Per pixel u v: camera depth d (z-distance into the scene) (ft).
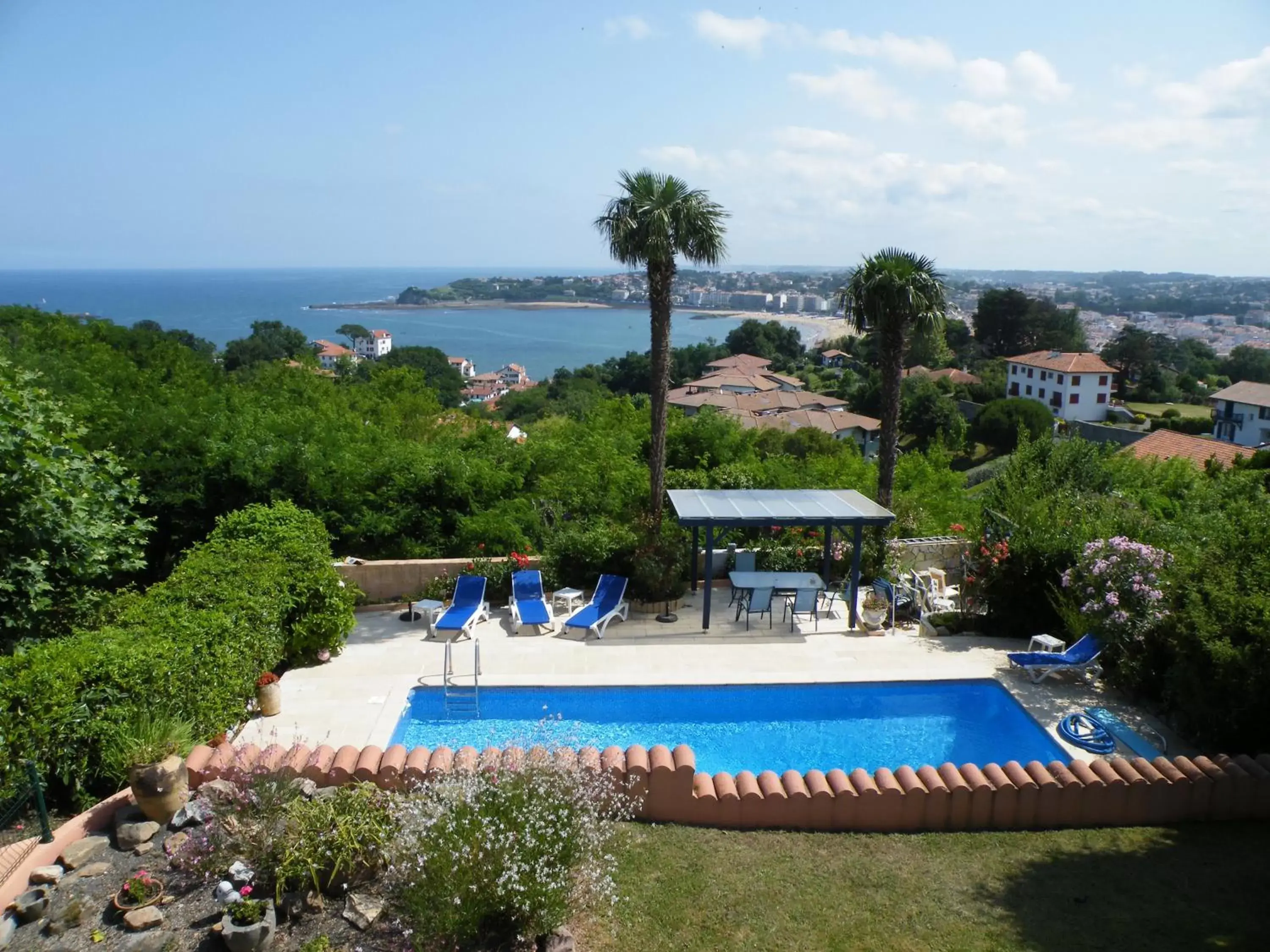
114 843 19.45
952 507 65.21
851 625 40.81
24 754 19.89
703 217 43.65
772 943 18.01
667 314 45.32
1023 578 39.29
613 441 70.59
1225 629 26.50
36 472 27.84
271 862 17.98
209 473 48.47
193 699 24.58
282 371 92.43
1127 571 33.55
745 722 32.99
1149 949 18.02
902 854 21.80
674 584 43.01
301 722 30.04
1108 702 32.60
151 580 48.24
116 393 64.75
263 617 30.07
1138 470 80.23
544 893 16.33
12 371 31.48
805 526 39.47
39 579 28.25
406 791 22.52
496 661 36.35
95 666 21.68
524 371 481.46
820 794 22.75
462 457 53.72
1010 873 21.01
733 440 76.59
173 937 16.42
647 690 33.99
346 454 51.42
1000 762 29.81
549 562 44.83
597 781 20.68
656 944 17.84
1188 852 22.07
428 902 15.90
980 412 205.77
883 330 47.70
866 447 208.23
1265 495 43.34
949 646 38.78
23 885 17.74
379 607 43.06
